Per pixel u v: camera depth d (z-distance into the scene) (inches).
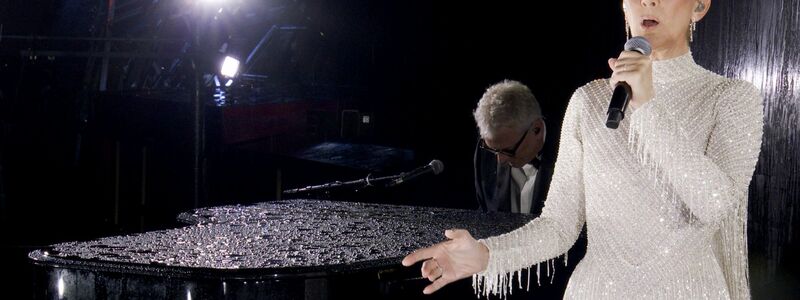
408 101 308.5
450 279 72.9
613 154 69.2
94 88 322.7
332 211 139.5
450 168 223.6
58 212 309.1
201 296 95.0
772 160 117.0
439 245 72.4
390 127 300.2
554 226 73.1
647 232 68.7
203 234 118.0
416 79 311.7
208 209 142.2
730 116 66.3
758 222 120.6
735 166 65.2
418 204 219.3
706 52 127.6
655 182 64.7
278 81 339.3
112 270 97.8
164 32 326.0
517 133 149.0
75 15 322.7
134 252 104.8
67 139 316.8
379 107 300.2
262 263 98.5
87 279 99.9
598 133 70.1
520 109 148.2
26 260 256.1
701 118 67.2
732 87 67.1
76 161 315.9
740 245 68.7
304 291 96.3
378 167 223.3
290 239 114.3
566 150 73.4
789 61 111.7
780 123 114.4
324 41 335.0
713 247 69.5
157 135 279.4
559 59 270.2
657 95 68.2
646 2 67.8
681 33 68.8
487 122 150.0
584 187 73.2
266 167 243.4
